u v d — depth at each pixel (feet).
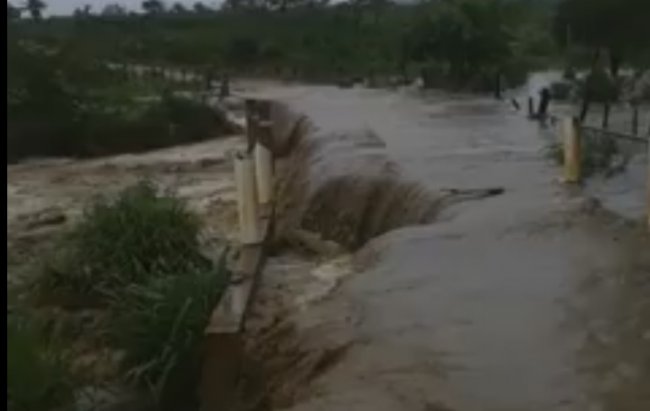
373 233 49.39
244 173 40.29
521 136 72.43
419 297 30.63
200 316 30.94
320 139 72.08
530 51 168.14
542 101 87.51
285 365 27.35
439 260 35.14
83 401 30.55
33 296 41.34
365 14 234.58
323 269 39.14
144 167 94.73
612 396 22.38
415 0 237.66
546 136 72.02
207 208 66.33
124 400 30.81
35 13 238.89
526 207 43.19
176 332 30.83
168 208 43.47
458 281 32.24
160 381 30.35
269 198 47.21
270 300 34.35
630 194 46.29
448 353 25.52
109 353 34.88
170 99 119.85
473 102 111.14
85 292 41.06
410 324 28.02
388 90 140.46
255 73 197.67
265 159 47.06
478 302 29.78
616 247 35.53
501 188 48.21
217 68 200.95
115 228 42.34
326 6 250.16
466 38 135.13
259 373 28.14
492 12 138.92
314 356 26.66
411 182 50.49
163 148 111.65
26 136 106.52
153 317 31.94
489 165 56.08
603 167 52.47
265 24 233.76
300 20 235.20
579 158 48.83
